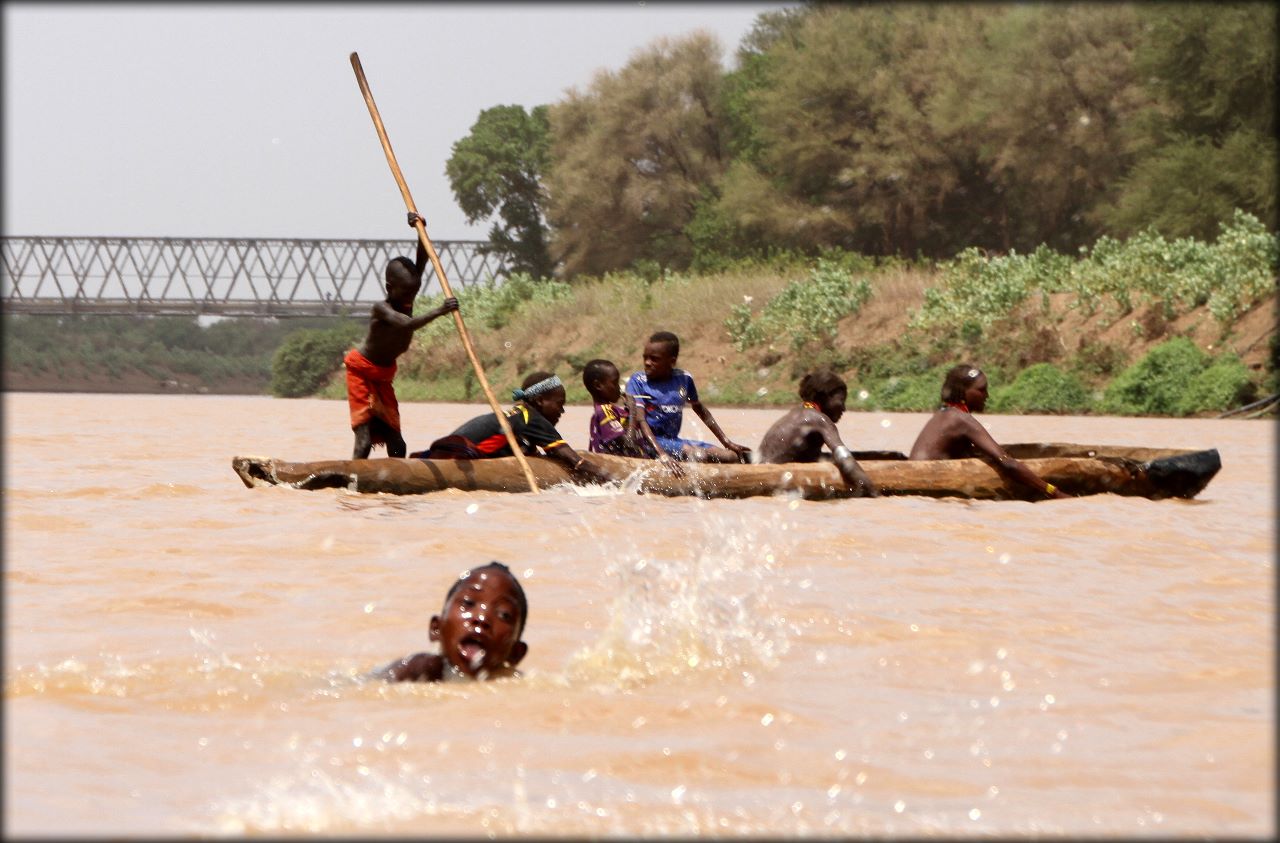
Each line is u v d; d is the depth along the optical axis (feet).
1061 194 622.95
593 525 89.56
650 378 133.49
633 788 33.47
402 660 46.65
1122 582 68.18
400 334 127.24
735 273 618.44
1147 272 394.32
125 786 32.58
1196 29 488.85
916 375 431.43
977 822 30.99
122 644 51.39
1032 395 377.91
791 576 68.80
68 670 46.01
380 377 128.57
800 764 35.83
